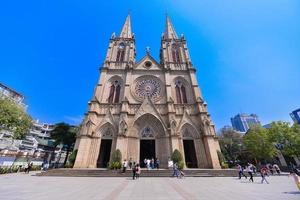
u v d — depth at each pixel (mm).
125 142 33812
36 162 48062
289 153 43094
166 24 60719
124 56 47875
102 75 42562
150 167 31203
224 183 18391
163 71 45125
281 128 44500
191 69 44812
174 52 50625
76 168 30078
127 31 56188
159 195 11508
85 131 34156
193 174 27156
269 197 10859
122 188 14719
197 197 10828
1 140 54938
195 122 37750
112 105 38531
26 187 15008
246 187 15398
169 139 34438
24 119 39000
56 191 13156
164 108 39219
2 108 34938
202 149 34594
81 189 14172
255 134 49969
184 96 42406
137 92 42094
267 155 47906
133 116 37719
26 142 74312
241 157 59844
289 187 15422
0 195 11375
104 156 38062
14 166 37000
